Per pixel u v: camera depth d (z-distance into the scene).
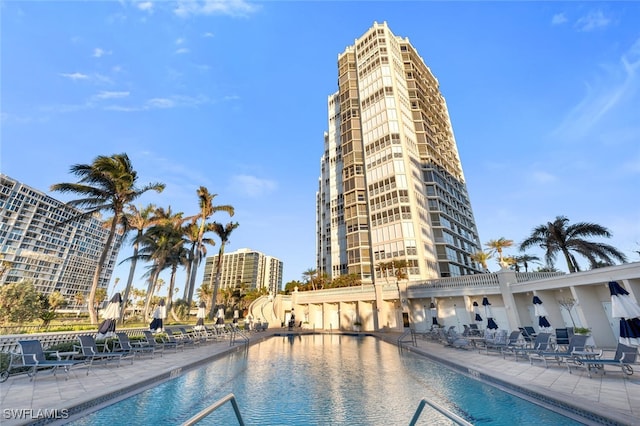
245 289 69.44
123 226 24.38
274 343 21.66
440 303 27.59
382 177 44.91
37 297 16.67
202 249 38.28
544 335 10.91
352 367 11.77
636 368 9.06
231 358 13.90
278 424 5.91
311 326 39.41
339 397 7.66
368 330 33.91
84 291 130.00
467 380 9.27
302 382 9.25
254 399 7.51
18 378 8.02
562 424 5.61
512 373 8.91
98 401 6.43
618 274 12.99
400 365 12.16
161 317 16.56
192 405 6.91
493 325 17.48
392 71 50.12
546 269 32.72
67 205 19.42
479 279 24.14
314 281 49.62
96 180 19.44
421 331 28.66
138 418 6.00
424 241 41.00
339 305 37.12
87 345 9.84
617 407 5.52
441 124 61.31
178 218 35.16
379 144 46.97
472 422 5.82
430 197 46.28
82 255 131.12
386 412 6.54
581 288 15.35
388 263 39.03
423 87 58.06
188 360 11.68
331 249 55.97
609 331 14.38
